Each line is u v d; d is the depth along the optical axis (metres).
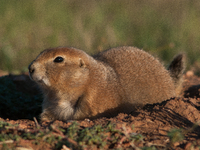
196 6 35.06
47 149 9.78
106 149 10.05
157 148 10.30
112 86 14.68
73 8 34.84
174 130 9.94
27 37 29.77
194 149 10.05
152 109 13.33
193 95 19.98
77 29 30.72
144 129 11.59
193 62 28.50
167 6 35.59
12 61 28.02
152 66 17.30
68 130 10.55
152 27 32.66
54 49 14.31
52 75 13.96
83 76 14.12
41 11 32.72
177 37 31.02
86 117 14.34
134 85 15.91
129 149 9.78
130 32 32.09
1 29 30.23
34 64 13.96
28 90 22.22
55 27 31.19
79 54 14.27
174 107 13.23
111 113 14.55
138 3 36.50
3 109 18.00
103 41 28.19
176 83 19.69
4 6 32.59
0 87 19.64
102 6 36.09
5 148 9.34
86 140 9.95
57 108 15.09
